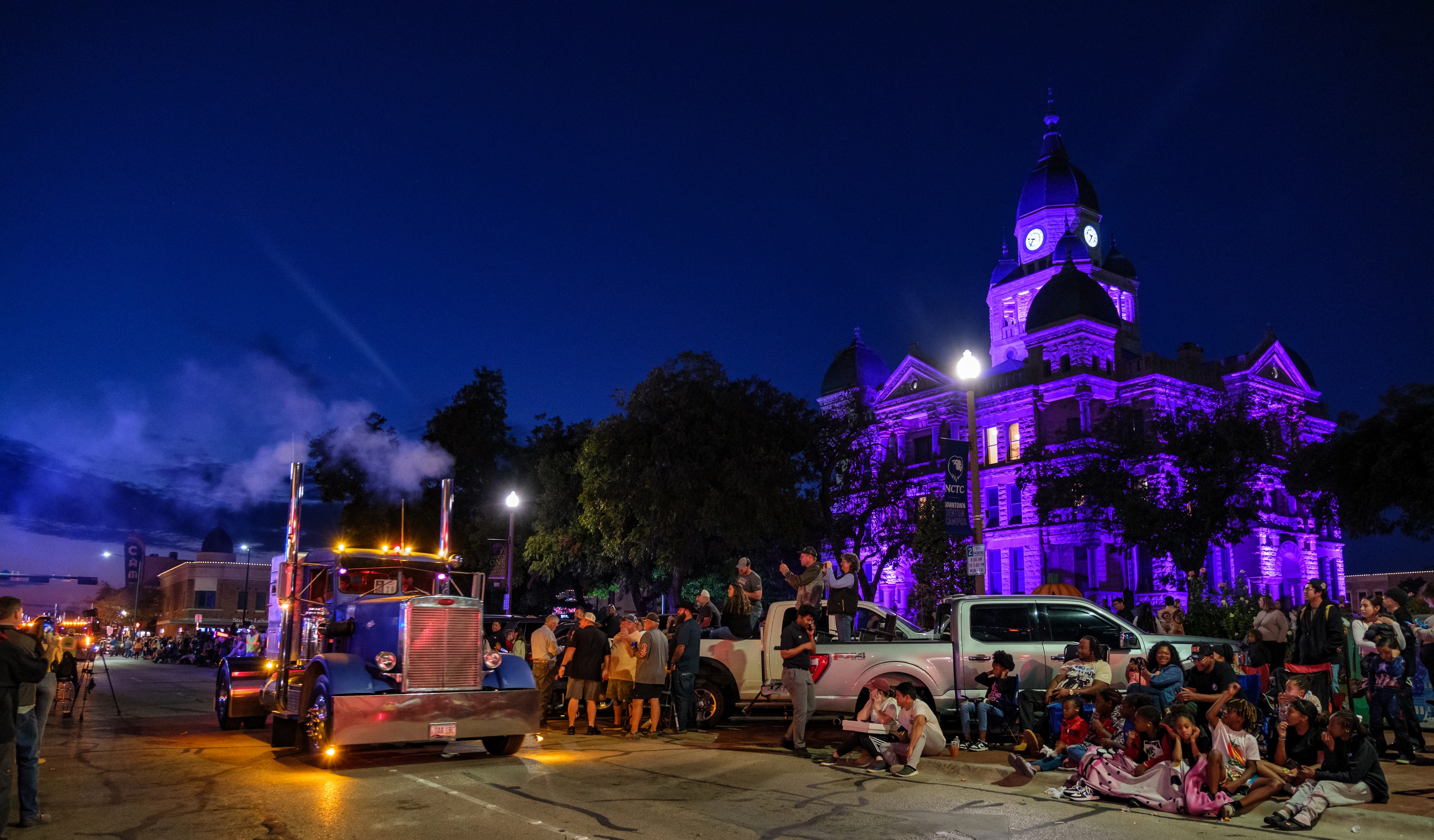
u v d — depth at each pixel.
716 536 37.81
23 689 8.58
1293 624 19.20
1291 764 9.80
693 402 36.78
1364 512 40.88
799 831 8.45
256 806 9.48
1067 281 59.03
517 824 8.68
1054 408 56.28
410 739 11.69
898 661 14.17
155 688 29.77
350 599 13.74
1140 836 8.45
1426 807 8.86
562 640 19.84
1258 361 56.50
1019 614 13.88
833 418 44.44
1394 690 11.51
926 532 30.16
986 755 12.02
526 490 46.12
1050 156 78.75
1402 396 39.56
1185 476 42.72
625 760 12.61
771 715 18.14
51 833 8.34
